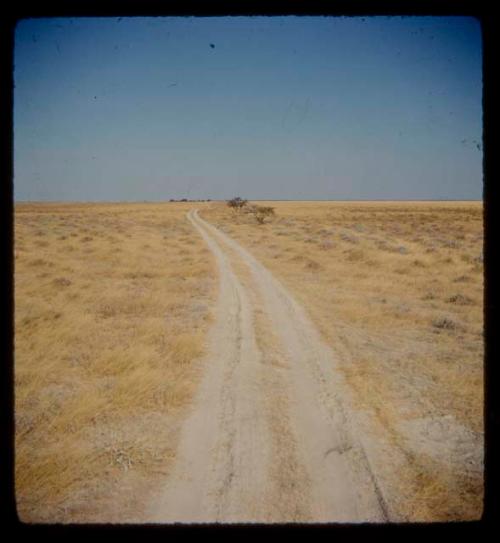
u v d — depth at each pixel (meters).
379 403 6.89
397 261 22.98
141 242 33.53
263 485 4.67
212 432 5.86
